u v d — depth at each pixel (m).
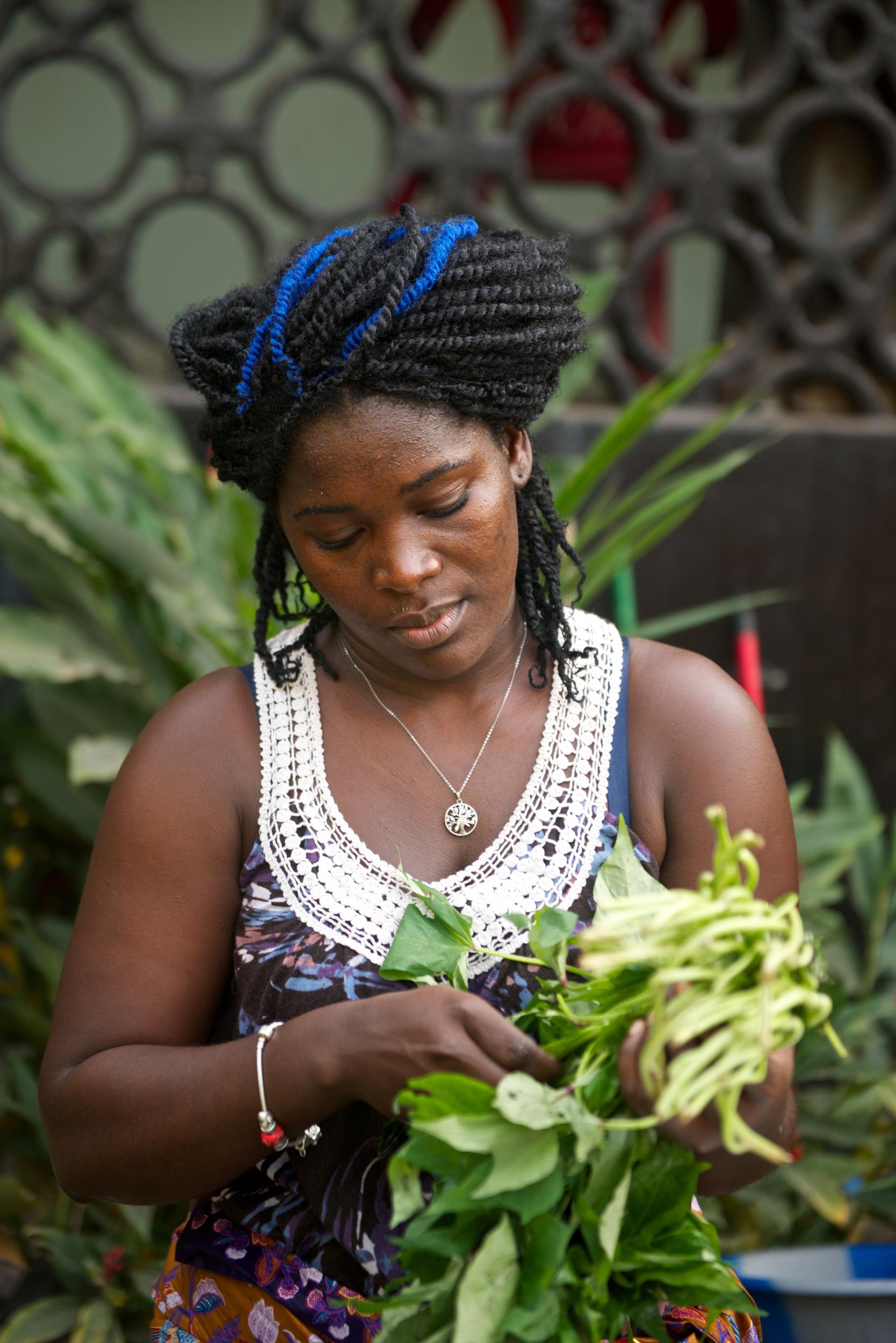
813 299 3.39
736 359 3.28
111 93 5.85
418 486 1.13
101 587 2.60
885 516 3.28
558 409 2.88
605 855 1.25
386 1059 1.06
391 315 1.10
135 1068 1.20
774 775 1.29
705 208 3.23
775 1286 1.56
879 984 2.63
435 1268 1.03
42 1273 2.32
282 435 1.15
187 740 1.31
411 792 1.28
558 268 1.24
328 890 1.24
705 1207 2.21
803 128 3.35
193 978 1.29
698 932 0.93
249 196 5.99
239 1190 1.25
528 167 4.46
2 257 3.22
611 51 3.15
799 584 3.28
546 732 1.29
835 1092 2.46
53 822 2.92
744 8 3.49
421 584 1.16
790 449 3.24
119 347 3.28
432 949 1.17
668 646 1.35
